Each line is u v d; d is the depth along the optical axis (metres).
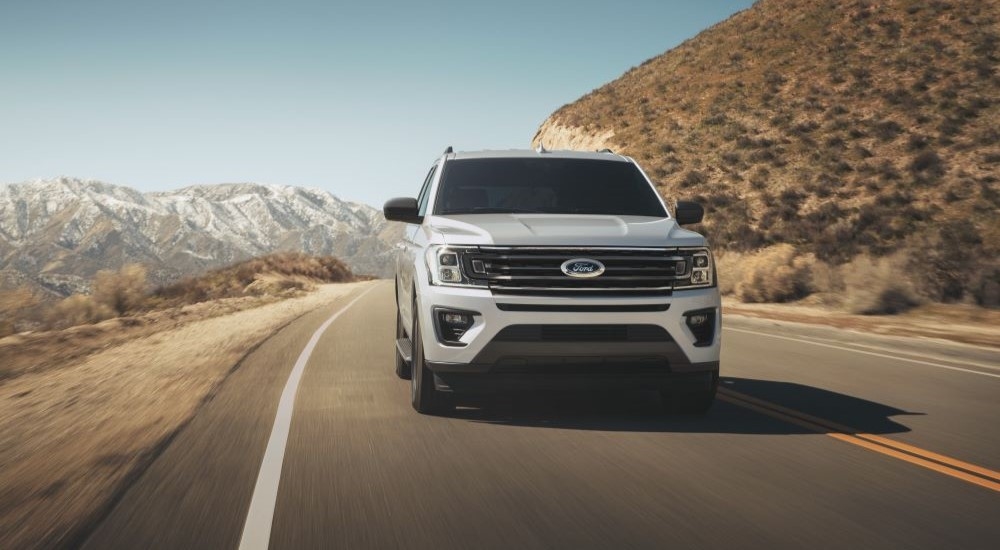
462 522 4.22
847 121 40.38
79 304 18.48
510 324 6.09
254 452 5.74
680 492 4.73
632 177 8.05
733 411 7.18
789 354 11.24
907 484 4.91
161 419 7.01
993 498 4.64
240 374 9.44
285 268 46.53
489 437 6.13
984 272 16.50
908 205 29.73
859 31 50.81
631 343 6.16
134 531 4.14
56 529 4.22
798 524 4.18
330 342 12.70
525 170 7.97
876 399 7.84
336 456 5.59
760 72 51.59
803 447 5.85
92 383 9.33
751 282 19.83
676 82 57.16
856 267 17.19
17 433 6.82
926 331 13.04
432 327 6.34
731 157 41.12
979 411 7.27
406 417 6.87
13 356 11.98
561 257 6.21
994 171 30.75
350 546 3.88
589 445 5.88
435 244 6.52
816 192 33.78
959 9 48.09
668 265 6.35
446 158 8.28
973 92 38.50
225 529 4.14
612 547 3.85
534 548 3.84
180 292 29.11
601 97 63.25
